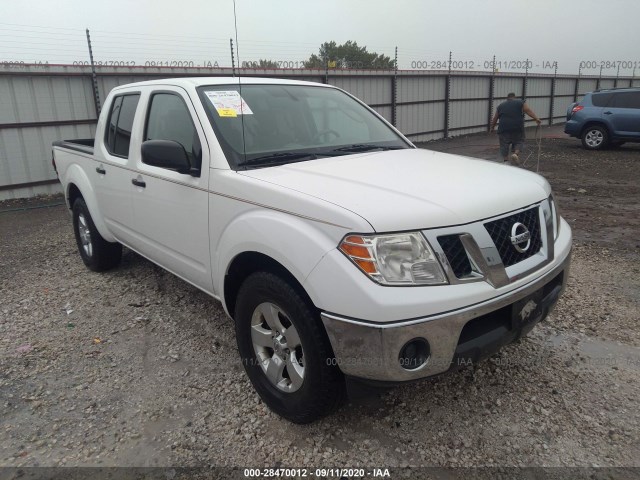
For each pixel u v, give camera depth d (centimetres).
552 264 272
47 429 281
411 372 225
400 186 260
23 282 514
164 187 350
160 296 461
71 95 1102
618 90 1521
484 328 244
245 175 287
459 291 226
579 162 1315
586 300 426
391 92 1922
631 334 367
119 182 419
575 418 278
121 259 536
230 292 313
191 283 354
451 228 231
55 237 710
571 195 895
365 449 259
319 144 351
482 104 2395
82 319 419
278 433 273
